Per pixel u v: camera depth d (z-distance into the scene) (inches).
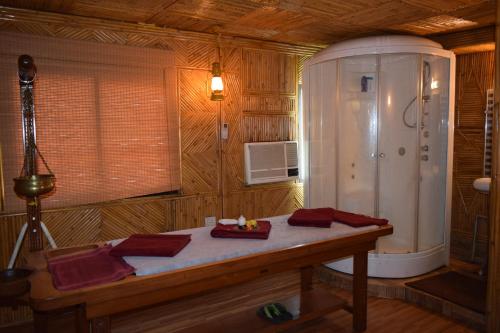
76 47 122.0
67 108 122.0
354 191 147.3
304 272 122.4
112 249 81.0
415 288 129.3
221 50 153.1
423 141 141.3
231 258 81.4
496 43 99.4
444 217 150.3
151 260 77.4
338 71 144.7
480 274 142.6
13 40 113.0
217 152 154.6
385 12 125.5
